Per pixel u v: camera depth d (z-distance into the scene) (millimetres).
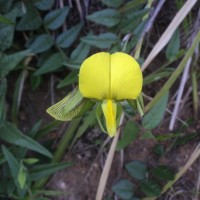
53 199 156
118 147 137
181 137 155
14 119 152
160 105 132
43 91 157
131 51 146
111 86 99
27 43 149
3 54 138
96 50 149
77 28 148
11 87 155
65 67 151
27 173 136
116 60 97
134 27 141
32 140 139
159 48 137
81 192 156
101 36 141
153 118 132
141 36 142
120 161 156
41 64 150
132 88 99
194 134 152
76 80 141
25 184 136
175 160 156
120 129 142
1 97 139
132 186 152
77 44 154
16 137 139
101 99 101
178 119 156
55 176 156
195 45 134
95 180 156
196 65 153
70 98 104
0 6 142
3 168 147
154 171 151
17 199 147
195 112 157
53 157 151
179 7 147
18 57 136
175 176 149
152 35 152
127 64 97
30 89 156
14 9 138
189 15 147
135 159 156
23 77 152
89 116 141
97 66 97
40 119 156
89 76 97
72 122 145
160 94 139
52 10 151
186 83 156
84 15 153
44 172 141
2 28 138
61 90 156
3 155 144
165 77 156
